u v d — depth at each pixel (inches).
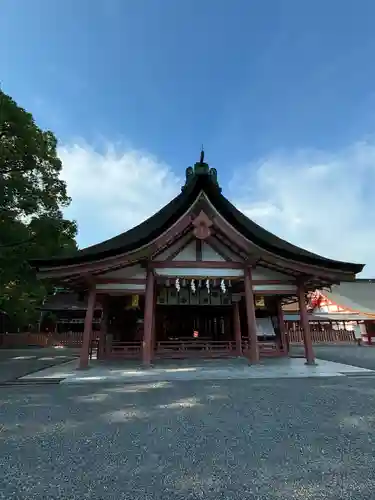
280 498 115.6
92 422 215.0
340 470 138.9
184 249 569.3
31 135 705.0
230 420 216.8
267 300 739.4
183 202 547.2
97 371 470.0
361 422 211.3
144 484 127.9
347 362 601.9
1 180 653.9
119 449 165.5
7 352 1003.9
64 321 1424.7
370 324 1403.8
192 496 117.8
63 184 802.8
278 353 691.4
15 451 164.4
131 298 666.8
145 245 512.4
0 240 653.3
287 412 237.5
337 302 1535.4
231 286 650.2
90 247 607.5
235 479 131.3
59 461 151.3
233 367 505.0
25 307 1048.8
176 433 190.7
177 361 596.4
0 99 647.8
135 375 425.7
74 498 117.8
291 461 148.9
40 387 355.9
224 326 729.0
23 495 120.4
